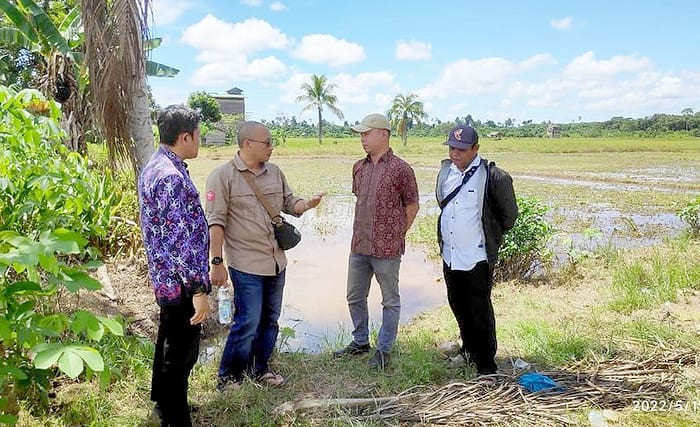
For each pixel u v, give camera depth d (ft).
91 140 26.37
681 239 27.63
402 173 13.38
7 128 12.56
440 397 11.79
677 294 18.79
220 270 11.60
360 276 14.23
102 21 14.90
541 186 59.16
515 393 11.80
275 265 12.32
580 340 14.55
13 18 18.81
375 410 11.41
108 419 10.73
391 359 14.06
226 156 108.47
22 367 8.41
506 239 21.71
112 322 6.89
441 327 17.21
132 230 21.66
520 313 18.07
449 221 13.03
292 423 10.84
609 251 25.38
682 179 66.33
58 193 12.71
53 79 25.03
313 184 62.08
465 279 12.78
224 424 10.93
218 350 14.52
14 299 7.27
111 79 14.85
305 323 18.17
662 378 12.33
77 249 6.43
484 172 12.62
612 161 101.76
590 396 11.69
